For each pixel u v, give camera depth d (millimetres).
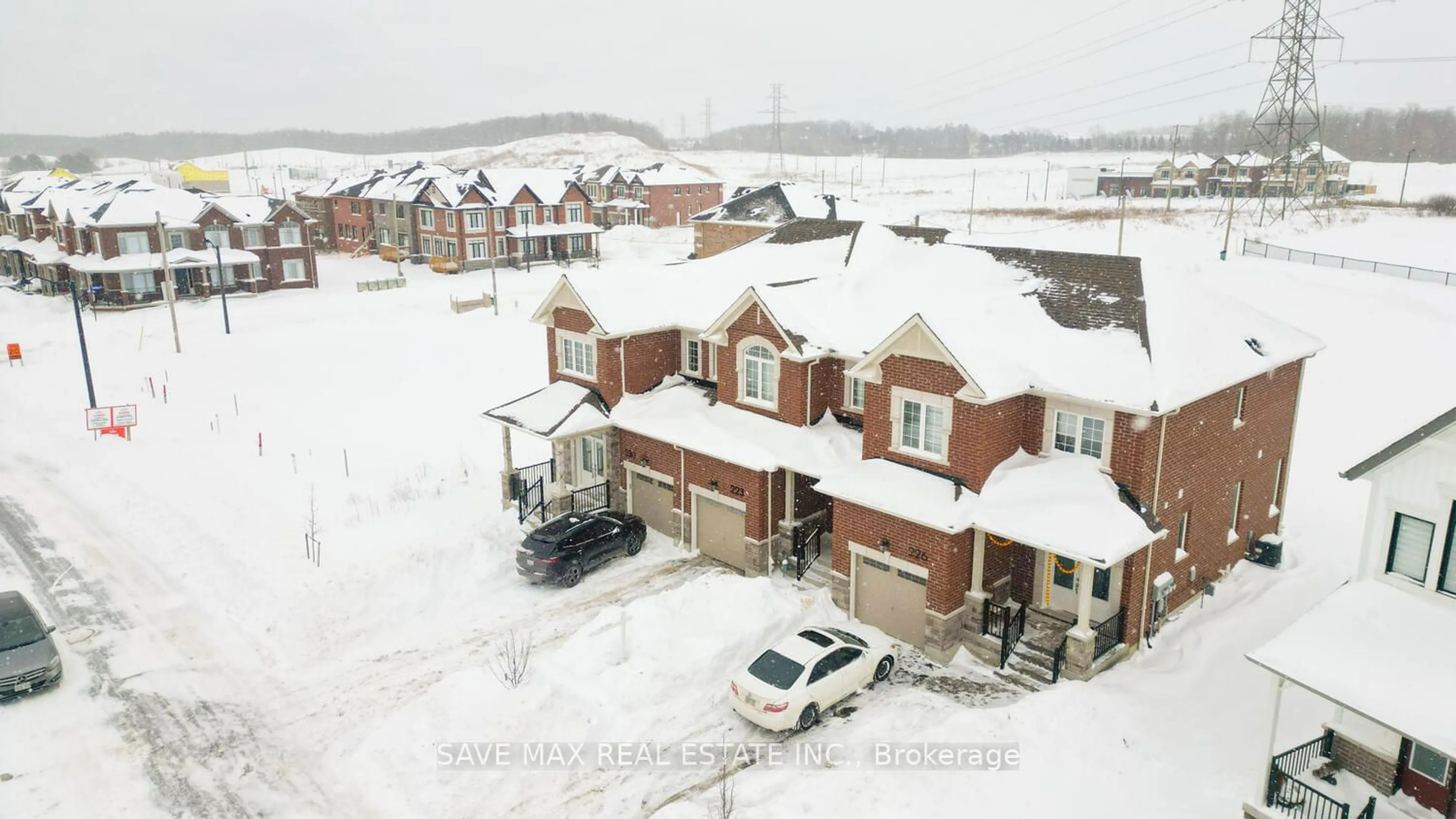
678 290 31578
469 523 28562
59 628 22984
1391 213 74625
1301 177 96688
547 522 27828
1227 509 23938
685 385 30172
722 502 26203
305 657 21766
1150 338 21125
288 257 71312
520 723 18594
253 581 25109
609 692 19375
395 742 18141
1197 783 16234
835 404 26266
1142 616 20734
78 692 20234
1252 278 49656
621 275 31812
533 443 36875
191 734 18797
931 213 95125
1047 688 19641
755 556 25422
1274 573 24875
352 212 93500
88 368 40094
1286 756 15539
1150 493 20156
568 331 30734
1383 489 15586
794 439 25250
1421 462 15000
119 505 31062
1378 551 15797
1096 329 22047
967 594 21219
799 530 25625
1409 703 13047
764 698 17938
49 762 17828
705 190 115625
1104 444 20578
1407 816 14562
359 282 71812
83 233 66500
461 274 79312
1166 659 20516
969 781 16312
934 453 22078
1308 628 14945
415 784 17125
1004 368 20953
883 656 20328
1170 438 20453
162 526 29172
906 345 21672
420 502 30297
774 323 25203
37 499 31781
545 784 17062
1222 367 21594
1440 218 70250
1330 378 38125
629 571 26281
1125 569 20328
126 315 61938
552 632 22609
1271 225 69125
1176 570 22062
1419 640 14344
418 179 87188
